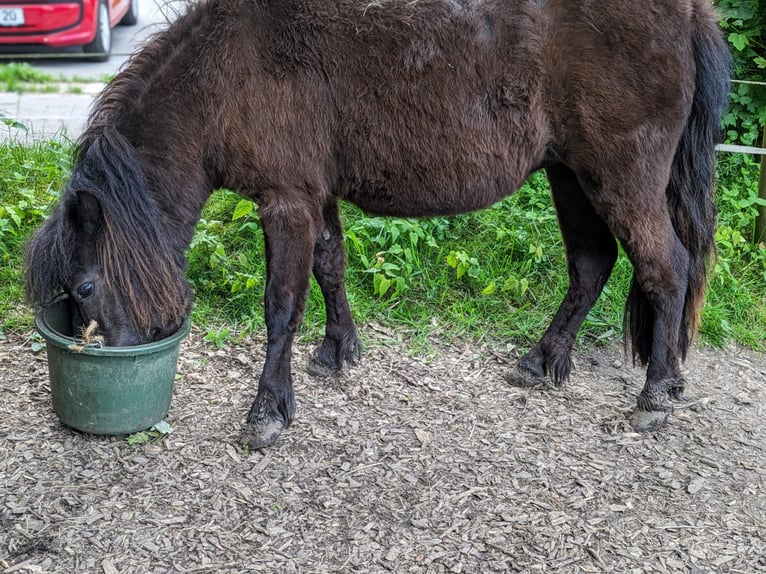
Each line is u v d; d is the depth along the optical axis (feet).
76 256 9.09
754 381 12.44
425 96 9.70
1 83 16.01
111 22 19.17
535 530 8.80
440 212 10.51
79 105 20.25
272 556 8.27
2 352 11.93
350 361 11.82
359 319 13.28
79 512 8.75
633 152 10.06
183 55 9.52
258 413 10.07
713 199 11.04
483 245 14.92
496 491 9.44
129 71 9.68
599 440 10.62
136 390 9.69
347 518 8.88
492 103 9.86
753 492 9.65
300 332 13.01
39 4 15.79
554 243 15.07
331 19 9.54
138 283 9.27
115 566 8.02
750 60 17.08
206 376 11.69
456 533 8.71
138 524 8.62
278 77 9.46
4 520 8.56
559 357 11.75
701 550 8.61
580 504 9.27
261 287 13.65
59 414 9.98
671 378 10.89
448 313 13.66
